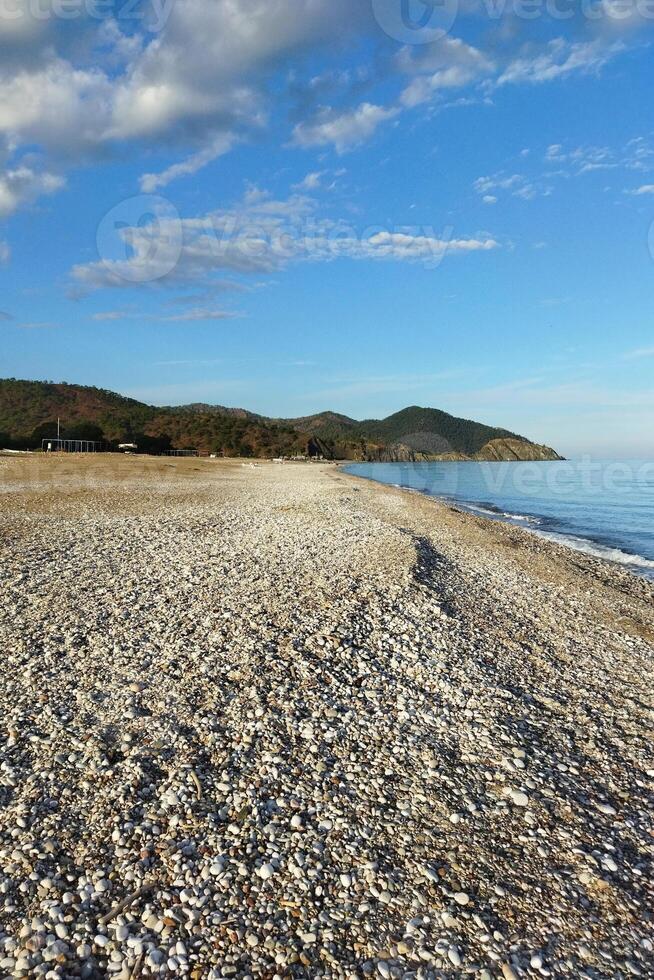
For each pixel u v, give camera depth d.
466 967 3.38
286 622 8.71
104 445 98.31
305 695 6.54
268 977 3.25
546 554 18.41
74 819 4.42
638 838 4.63
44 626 8.21
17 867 3.94
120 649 7.53
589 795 5.17
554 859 4.33
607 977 3.37
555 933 3.67
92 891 3.77
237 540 16.02
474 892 3.96
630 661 8.59
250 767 5.18
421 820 4.66
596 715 6.74
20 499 23.67
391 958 3.41
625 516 32.28
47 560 12.30
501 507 36.81
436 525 22.42
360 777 5.17
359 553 14.24
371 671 7.25
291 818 4.57
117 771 5.01
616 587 14.19
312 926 3.60
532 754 5.75
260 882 3.92
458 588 11.91
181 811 4.56
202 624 8.52
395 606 9.79
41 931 3.47
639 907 3.92
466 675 7.36
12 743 5.37
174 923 3.56
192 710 6.09
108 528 17.28
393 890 3.92
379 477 70.56
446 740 5.86
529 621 10.20
